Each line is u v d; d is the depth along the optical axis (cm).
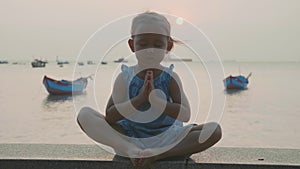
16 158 211
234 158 212
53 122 872
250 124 869
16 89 1972
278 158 212
